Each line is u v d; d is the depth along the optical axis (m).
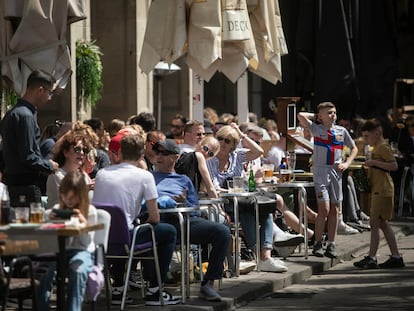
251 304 21.53
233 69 28.77
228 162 25.45
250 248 24.95
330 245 27.38
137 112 38.84
